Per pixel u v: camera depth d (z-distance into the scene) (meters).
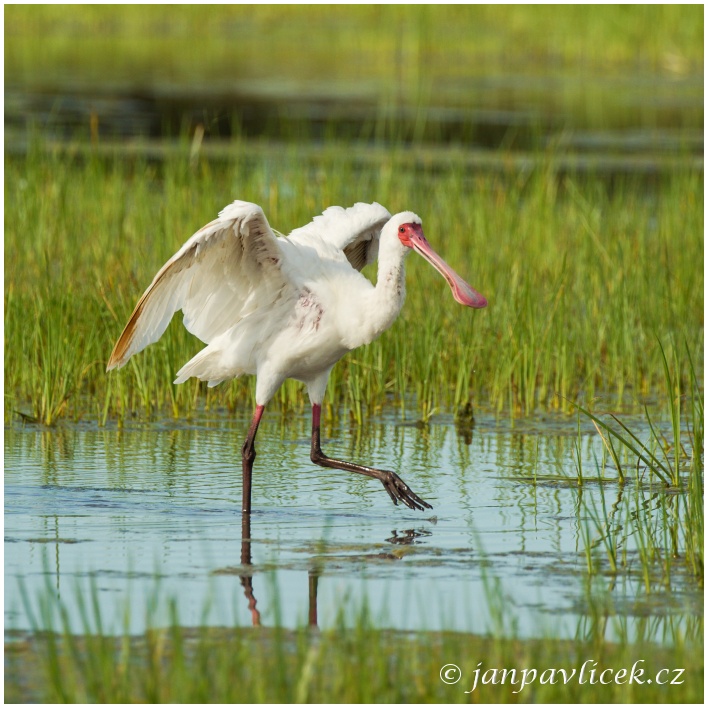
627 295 17.09
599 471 12.54
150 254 17.81
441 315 16.62
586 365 16.48
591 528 11.13
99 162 21.67
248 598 9.43
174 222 18.81
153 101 32.69
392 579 9.87
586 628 8.90
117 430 14.34
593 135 29.94
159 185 23.09
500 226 20.25
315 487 12.50
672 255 19.47
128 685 7.92
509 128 30.39
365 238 13.13
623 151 28.05
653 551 10.40
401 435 14.38
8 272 16.89
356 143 28.17
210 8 53.09
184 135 22.31
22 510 11.52
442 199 21.56
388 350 15.97
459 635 8.76
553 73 40.91
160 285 11.31
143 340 11.62
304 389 15.90
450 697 7.89
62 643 8.62
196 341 15.48
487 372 16.34
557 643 8.63
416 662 8.31
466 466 13.16
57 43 45.97
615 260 18.59
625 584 9.78
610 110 33.56
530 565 10.21
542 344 16.23
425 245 11.78
